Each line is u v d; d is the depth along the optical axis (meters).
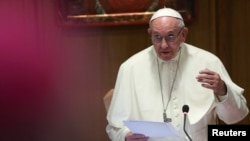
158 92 9.34
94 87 14.99
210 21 14.38
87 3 14.57
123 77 9.68
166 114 9.11
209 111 9.05
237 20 14.34
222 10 14.34
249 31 14.31
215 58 9.55
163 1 14.23
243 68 14.41
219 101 8.73
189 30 14.46
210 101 9.01
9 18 14.82
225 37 14.40
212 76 8.06
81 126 15.09
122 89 9.57
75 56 14.95
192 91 9.19
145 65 9.65
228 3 14.34
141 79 9.52
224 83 8.41
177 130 8.66
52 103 15.05
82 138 15.09
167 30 8.64
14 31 14.85
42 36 14.91
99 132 15.07
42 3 14.83
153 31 8.79
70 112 15.05
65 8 14.66
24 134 15.08
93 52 14.90
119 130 9.10
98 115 15.04
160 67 9.53
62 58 14.98
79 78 15.01
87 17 14.61
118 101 9.48
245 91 14.45
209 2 14.36
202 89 9.13
